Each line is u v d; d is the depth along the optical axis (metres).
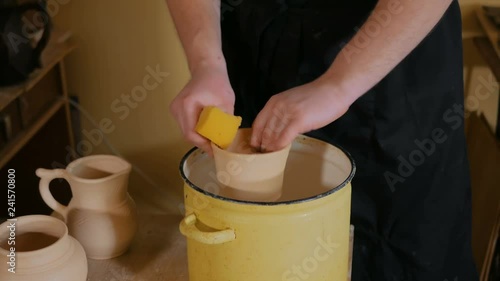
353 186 1.15
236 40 1.10
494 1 1.51
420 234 1.14
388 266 1.19
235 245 0.74
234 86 1.13
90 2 1.56
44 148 1.65
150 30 1.59
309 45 1.03
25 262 0.82
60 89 1.59
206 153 0.85
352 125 1.08
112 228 0.96
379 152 1.09
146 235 1.05
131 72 1.65
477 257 1.57
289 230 0.73
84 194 0.95
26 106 1.41
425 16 0.80
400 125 1.06
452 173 1.12
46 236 0.89
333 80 0.82
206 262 0.77
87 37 1.61
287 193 0.91
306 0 1.04
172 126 1.71
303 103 0.79
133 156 1.75
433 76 1.04
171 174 1.77
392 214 1.14
